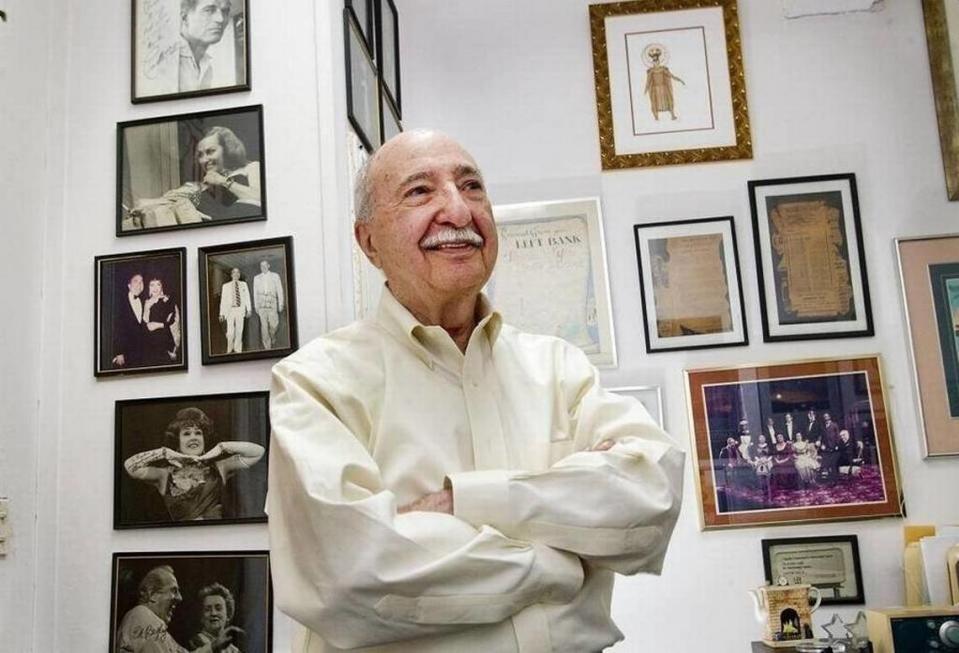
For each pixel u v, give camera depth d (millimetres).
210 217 2119
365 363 1319
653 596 2848
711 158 3094
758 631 2801
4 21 1961
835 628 2766
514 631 1103
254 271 2076
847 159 3094
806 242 3041
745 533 2869
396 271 1336
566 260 3066
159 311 2098
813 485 2885
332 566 1064
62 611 1980
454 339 1409
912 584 2719
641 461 1195
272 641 1927
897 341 2977
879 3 3166
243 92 2174
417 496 1237
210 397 2041
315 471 1120
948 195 3029
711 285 3029
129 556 1992
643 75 3180
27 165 2023
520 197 3143
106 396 2078
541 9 3270
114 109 2205
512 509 1132
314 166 2113
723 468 2912
